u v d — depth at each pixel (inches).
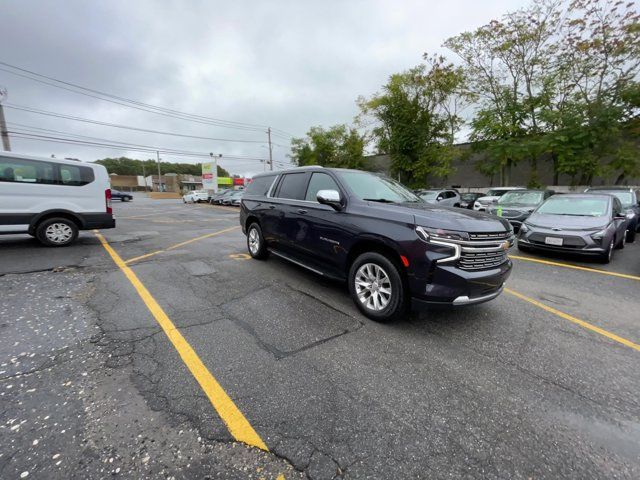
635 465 70.7
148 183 3265.3
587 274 227.6
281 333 127.6
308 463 69.0
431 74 895.7
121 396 87.5
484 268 127.7
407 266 125.5
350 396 91.1
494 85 836.6
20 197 255.0
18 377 93.8
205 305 153.6
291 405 86.6
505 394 94.1
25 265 215.0
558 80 730.2
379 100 983.0
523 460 71.6
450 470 68.5
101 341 116.6
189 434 75.5
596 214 277.0
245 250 286.7
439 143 956.0
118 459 68.1
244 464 68.2
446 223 122.6
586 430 80.8
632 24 610.9
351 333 129.3
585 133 641.0
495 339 127.7
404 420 82.5
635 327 141.7
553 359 113.9
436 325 138.9
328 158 1358.3
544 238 270.7
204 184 1910.7
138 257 248.7
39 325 127.3
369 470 67.9
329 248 162.4
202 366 103.0
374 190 171.8
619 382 101.3
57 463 66.4
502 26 758.5
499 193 594.2
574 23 670.5
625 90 635.5
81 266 216.7
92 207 284.7
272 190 223.1
